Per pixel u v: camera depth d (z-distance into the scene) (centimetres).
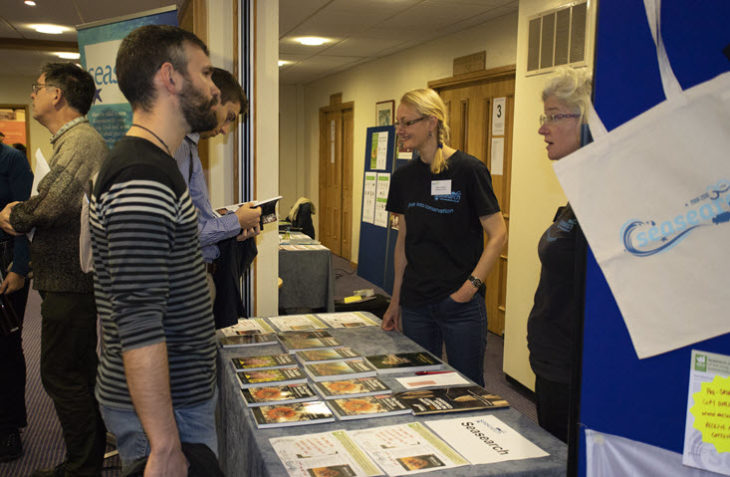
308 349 195
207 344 121
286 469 118
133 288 102
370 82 756
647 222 78
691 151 76
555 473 122
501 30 473
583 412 84
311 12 479
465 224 212
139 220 103
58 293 215
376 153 673
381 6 449
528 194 367
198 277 118
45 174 220
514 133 380
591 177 80
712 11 73
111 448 278
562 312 153
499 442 133
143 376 103
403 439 133
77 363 222
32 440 291
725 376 78
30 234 217
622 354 82
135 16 249
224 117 187
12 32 623
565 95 143
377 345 204
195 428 122
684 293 78
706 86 74
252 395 156
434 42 586
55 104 212
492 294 502
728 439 79
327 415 144
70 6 495
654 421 82
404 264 233
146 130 114
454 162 210
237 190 258
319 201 971
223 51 252
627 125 78
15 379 268
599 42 78
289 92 1044
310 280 424
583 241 82
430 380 171
